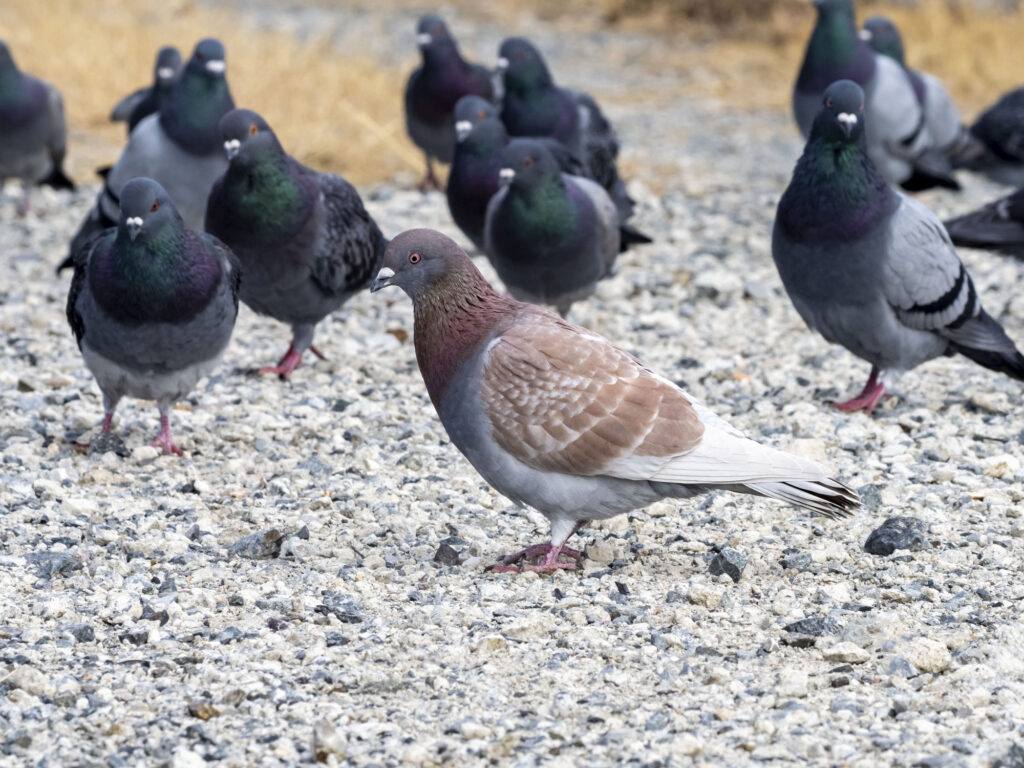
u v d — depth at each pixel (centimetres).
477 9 3922
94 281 1072
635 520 998
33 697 709
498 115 1848
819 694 716
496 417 845
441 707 706
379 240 1402
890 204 1194
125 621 811
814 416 1227
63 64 2702
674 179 2339
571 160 1602
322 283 1327
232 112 1277
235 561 917
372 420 1229
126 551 927
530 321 869
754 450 832
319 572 897
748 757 651
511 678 739
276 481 1066
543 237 1395
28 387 1293
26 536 946
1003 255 1664
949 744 655
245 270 1304
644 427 830
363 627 809
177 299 1070
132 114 1962
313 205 1293
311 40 3122
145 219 1036
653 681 733
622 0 3706
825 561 904
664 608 829
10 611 823
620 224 1691
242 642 787
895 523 929
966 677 722
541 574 891
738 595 849
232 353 1478
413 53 3341
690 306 1652
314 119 2423
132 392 1136
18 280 1723
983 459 1098
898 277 1194
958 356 1473
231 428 1209
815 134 1187
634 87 3059
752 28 3509
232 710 702
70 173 2328
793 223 1216
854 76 1925
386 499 1034
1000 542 921
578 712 696
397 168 2389
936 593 841
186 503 1021
